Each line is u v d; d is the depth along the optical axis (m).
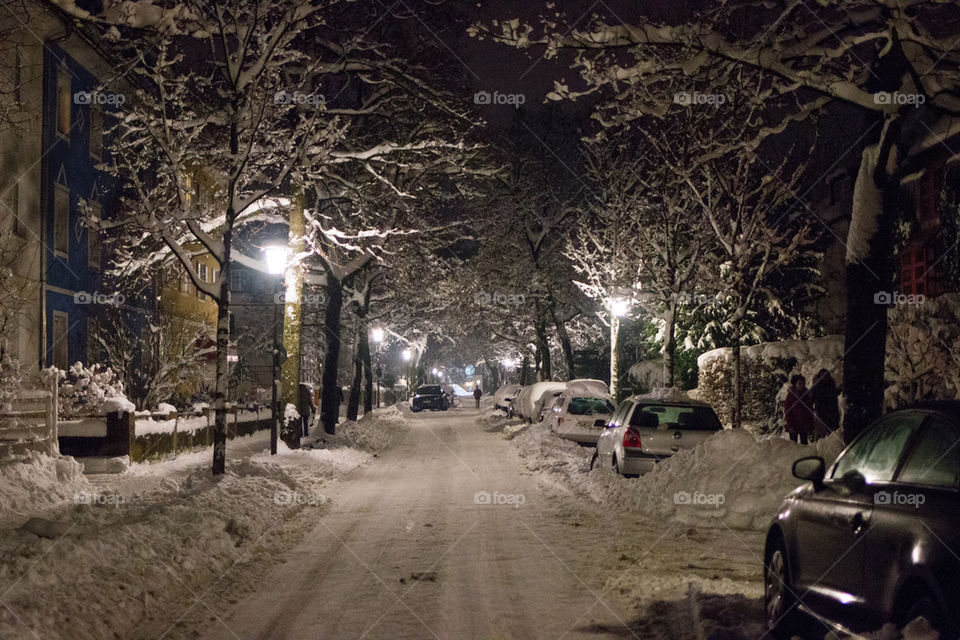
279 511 14.73
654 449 16.70
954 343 18.28
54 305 28.02
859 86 11.72
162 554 9.90
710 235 26.62
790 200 28.59
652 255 29.20
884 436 6.46
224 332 16.97
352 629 7.69
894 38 10.17
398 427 47.38
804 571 6.74
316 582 9.63
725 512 12.94
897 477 5.81
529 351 59.16
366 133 28.48
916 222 24.50
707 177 24.08
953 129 20.05
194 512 12.05
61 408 21.08
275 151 19.73
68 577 8.36
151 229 16.66
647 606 8.27
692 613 7.78
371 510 15.48
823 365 25.97
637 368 44.84
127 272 25.08
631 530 12.58
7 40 21.48
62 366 28.69
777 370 29.08
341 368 71.19
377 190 30.05
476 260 50.22
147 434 21.75
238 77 16.59
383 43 24.70
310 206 30.12
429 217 34.41
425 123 27.00
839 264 34.03
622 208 31.53
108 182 32.84
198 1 16.16
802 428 20.17
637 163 30.92
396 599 8.80
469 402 104.69
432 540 12.25
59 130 28.77
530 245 47.72
